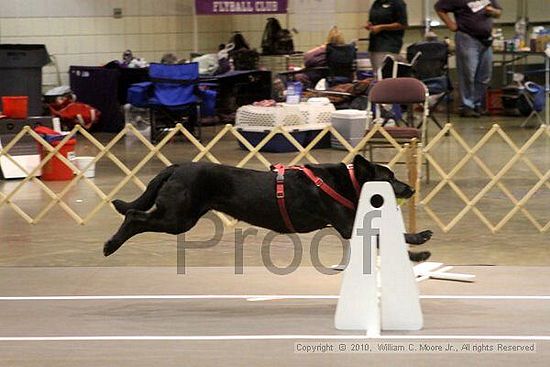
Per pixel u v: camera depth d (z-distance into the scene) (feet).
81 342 21.56
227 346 21.15
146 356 20.48
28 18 64.59
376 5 58.75
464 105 63.72
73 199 39.52
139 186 37.86
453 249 30.55
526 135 55.93
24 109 44.52
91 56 66.69
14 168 44.01
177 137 57.52
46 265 29.01
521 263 28.68
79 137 59.47
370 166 23.29
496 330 22.26
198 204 23.80
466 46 61.00
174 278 27.35
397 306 22.39
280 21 71.31
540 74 70.44
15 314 23.90
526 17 72.02
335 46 59.67
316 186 23.41
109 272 28.09
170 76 54.54
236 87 62.59
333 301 24.90
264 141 37.78
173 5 69.10
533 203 37.55
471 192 39.68
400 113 50.93
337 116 51.44
